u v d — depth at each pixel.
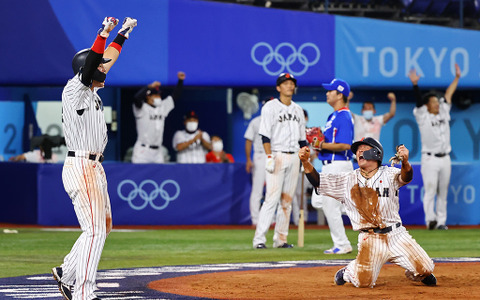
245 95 49.94
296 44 45.56
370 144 20.72
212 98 50.16
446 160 44.22
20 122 50.34
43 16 43.28
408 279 22.39
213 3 44.91
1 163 45.75
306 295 19.12
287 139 32.75
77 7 43.34
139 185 44.88
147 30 44.22
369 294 19.27
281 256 29.73
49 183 44.38
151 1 44.19
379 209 20.56
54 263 27.25
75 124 17.25
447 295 19.00
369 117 45.97
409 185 46.75
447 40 46.81
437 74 46.66
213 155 47.22
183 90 50.03
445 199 44.62
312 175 21.11
